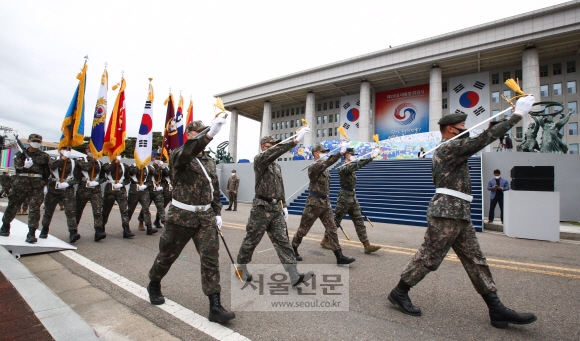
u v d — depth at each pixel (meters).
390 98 47.91
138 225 9.19
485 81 41.03
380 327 2.90
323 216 5.04
